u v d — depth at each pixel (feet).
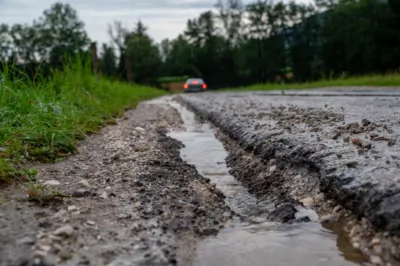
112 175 12.91
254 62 271.28
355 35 210.18
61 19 215.51
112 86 49.24
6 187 11.00
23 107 19.53
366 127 16.89
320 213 9.61
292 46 268.21
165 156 16.70
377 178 9.08
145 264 7.03
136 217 9.22
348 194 9.16
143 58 260.01
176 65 313.73
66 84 32.35
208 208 10.37
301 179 11.62
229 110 32.76
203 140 22.61
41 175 12.59
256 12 276.41
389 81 62.54
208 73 305.12
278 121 21.68
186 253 7.76
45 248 7.27
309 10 274.98
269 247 8.05
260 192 12.00
